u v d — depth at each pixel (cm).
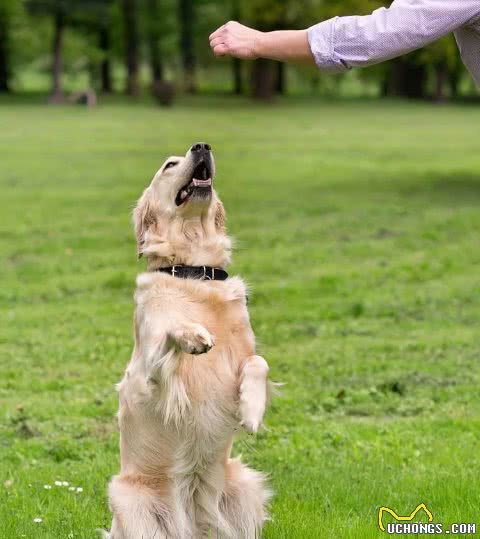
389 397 989
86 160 3478
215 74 9400
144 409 581
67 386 1043
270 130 4884
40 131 4678
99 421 925
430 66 8744
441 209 2373
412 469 753
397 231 2070
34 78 11144
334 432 858
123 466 606
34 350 1185
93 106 6706
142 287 587
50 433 883
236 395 565
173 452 580
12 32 8144
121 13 8312
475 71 496
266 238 1991
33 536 617
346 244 1922
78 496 700
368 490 692
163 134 4528
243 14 6769
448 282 1567
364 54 480
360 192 2705
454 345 1196
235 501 595
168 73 10975
